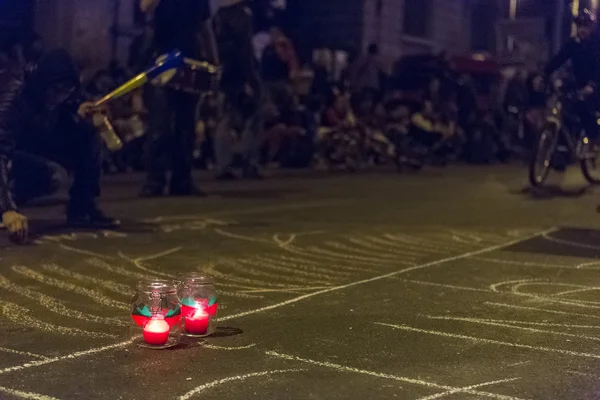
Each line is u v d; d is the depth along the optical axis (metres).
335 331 3.39
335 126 13.18
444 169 14.22
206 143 12.07
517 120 16.59
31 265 4.64
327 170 13.09
